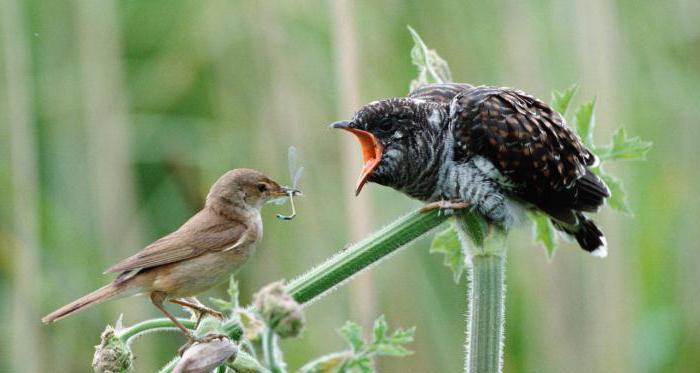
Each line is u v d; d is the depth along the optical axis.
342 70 11.67
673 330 12.83
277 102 12.91
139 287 7.85
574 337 11.95
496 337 7.45
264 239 12.97
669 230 13.21
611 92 12.15
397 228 7.40
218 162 13.30
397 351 6.19
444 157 8.65
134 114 13.44
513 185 8.52
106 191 12.78
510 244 13.13
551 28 12.31
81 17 12.97
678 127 13.36
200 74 13.55
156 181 13.65
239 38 13.16
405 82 12.38
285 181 12.81
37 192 12.50
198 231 8.13
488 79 12.59
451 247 8.29
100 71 12.95
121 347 6.90
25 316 12.26
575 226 8.69
